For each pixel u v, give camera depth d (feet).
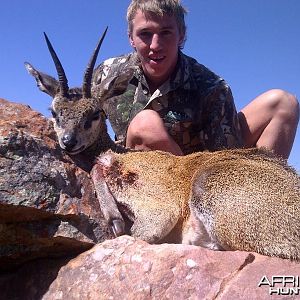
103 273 2.43
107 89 3.63
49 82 3.56
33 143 2.69
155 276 2.33
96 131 3.28
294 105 3.97
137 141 3.57
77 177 2.82
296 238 2.55
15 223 2.57
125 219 2.96
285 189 2.70
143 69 3.96
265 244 2.57
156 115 3.55
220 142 3.79
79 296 2.39
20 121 2.79
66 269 2.52
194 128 3.91
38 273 2.58
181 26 3.94
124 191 2.96
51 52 3.42
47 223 2.59
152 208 2.90
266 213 2.61
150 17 3.76
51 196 2.60
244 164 2.86
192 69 3.99
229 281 2.26
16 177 2.54
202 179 2.80
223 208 2.68
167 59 3.81
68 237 2.56
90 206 2.77
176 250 2.39
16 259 2.65
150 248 2.45
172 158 3.10
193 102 3.87
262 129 4.00
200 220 2.75
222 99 3.84
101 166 2.98
